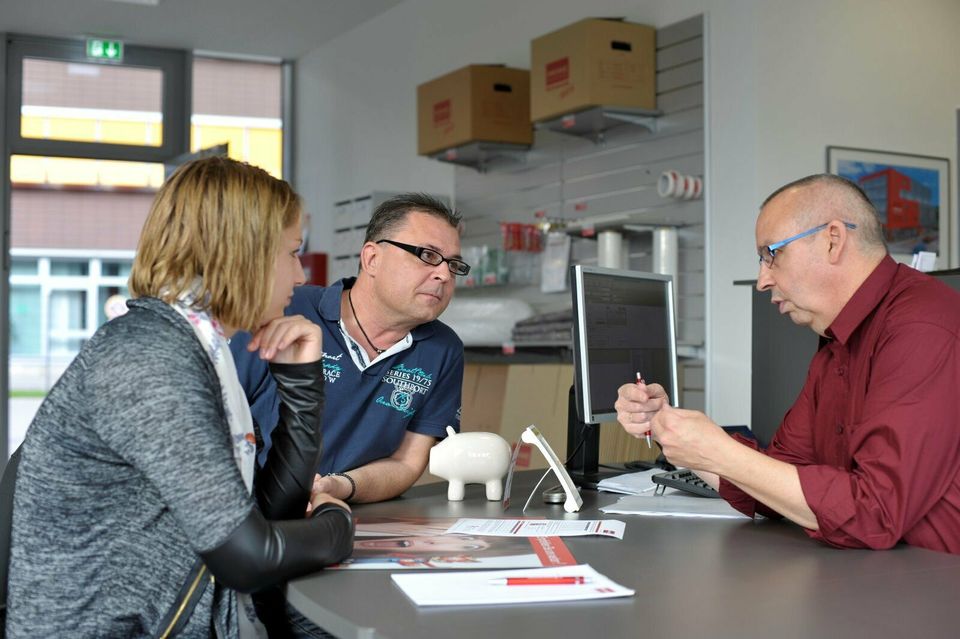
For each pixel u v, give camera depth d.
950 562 1.39
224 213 1.34
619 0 4.85
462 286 5.83
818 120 4.38
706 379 4.32
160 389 1.22
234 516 1.21
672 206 4.55
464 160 5.74
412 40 6.51
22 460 1.28
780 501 1.52
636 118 4.62
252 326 1.41
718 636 1.03
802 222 1.70
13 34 7.26
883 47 4.61
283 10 6.76
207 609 1.29
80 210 11.14
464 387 5.21
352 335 2.15
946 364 1.53
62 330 13.83
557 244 5.22
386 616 1.10
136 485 1.28
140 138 7.66
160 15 6.85
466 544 1.50
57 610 1.25
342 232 6.45
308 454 1.52
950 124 4.83
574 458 2.36
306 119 7.92
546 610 1.13
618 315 2.26
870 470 1.49
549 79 4.68
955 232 4.86
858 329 1.71
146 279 1.34
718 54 4.35
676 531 1.64
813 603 1.16
